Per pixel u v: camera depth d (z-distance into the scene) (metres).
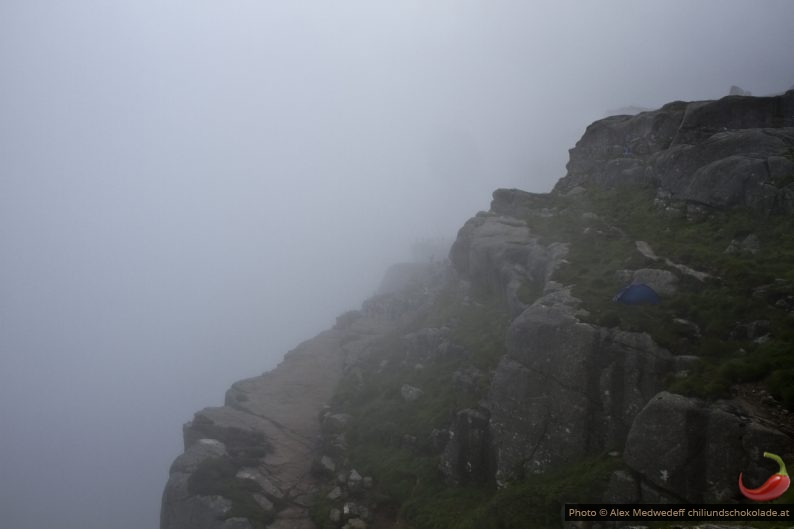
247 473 21.77
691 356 13.60
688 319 15.03
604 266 19.83
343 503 19.12
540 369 16.41
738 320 14.17
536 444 15.84
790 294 14.09
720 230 18.66
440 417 20.55
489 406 17.89
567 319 16.33
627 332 15.00
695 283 16.33
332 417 25.64
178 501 20.44
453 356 24.69
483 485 17.05
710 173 20.28
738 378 12.23
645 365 14.12
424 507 17.03
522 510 13.57
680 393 12.29
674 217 21.19
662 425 12.03
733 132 21.33
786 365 11.91
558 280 19.88
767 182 18.33
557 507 13.02
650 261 18.41
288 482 21.86
